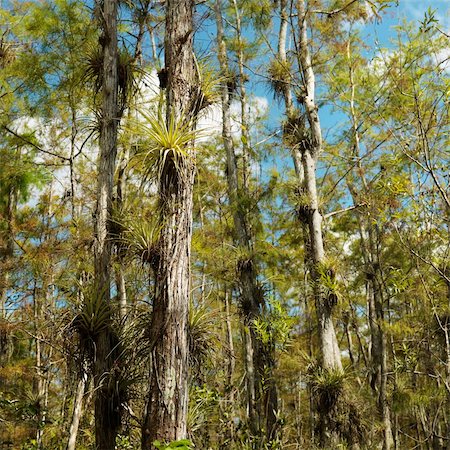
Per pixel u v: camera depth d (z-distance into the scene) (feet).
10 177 34.27
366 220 37.19
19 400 29.37
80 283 19.02
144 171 16.07
